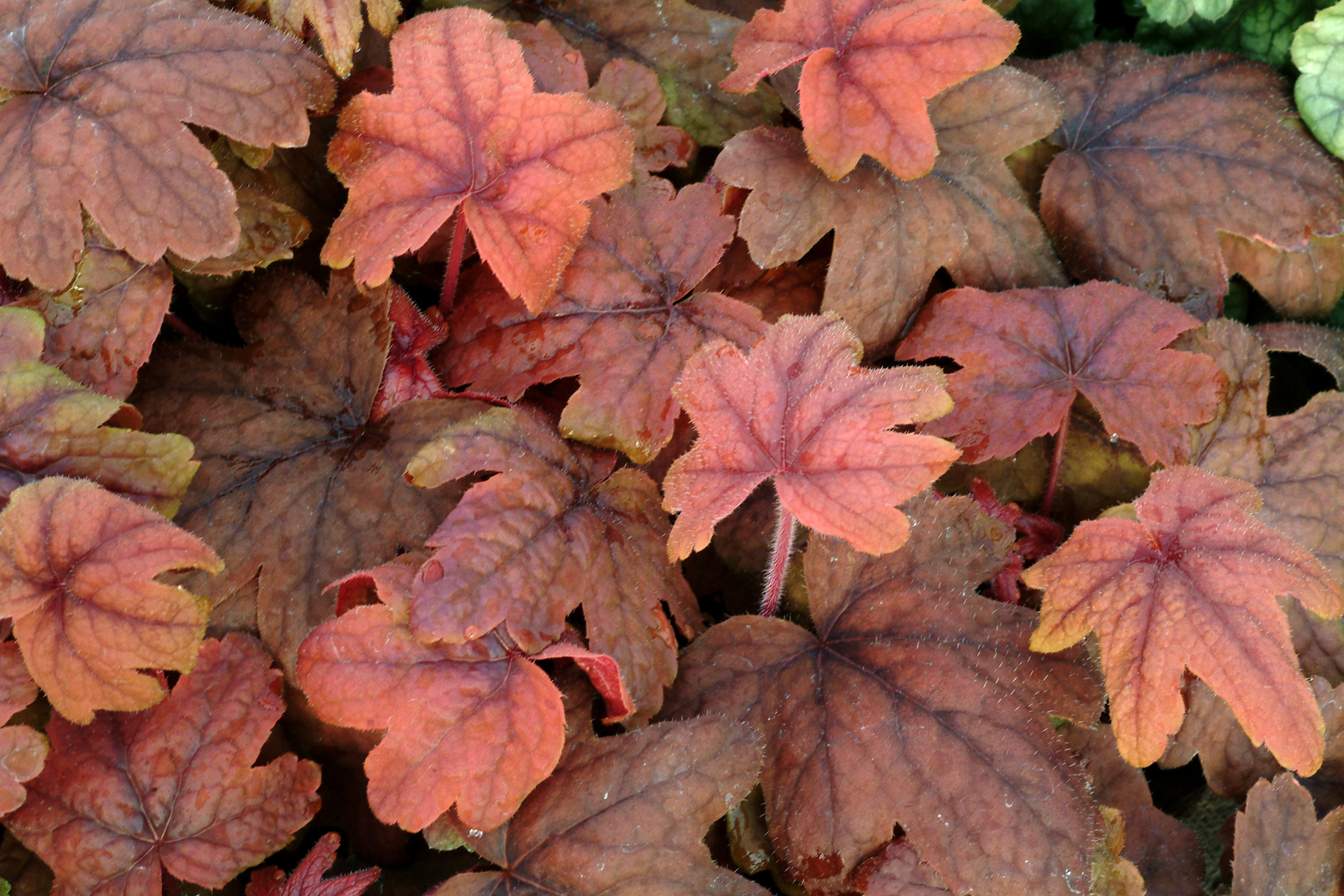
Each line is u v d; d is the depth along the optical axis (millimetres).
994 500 931
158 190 871
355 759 909
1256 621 873
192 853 880
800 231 914
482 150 886
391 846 915
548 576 876
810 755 892
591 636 878
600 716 891
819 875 885
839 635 906
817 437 859
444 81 886
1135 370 918
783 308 936
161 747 883
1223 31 988
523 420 890
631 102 932
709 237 913
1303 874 909
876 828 884
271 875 893
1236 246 959
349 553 893
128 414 880
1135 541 885
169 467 871
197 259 872
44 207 870
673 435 920
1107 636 880
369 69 918
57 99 875
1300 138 956
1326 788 929
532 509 880
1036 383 919
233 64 877
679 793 877
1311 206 947
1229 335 944
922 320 926
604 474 897
